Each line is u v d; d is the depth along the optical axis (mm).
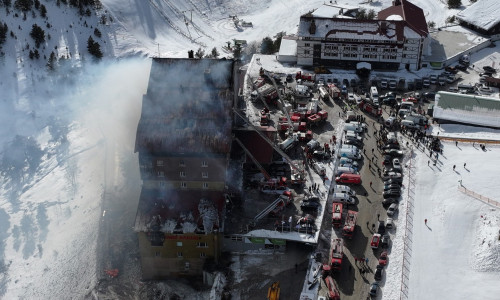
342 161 99438
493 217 84188
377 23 131500
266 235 81438
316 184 94000
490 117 110688
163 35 165500
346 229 83062
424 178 95500
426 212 87938
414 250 80500
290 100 118938
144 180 83625
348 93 122625
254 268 79750
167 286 79250
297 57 134875
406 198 90938
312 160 100000
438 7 180125
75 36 151875
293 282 77000
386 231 84875
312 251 81375
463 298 71938
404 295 72812
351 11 168125
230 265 80438
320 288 75062
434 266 77625
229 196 87000
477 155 100938
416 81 125812
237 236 81562
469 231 83375
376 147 104750
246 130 96188
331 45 131625
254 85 119312
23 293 80062
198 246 79312
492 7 151875
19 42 144875
